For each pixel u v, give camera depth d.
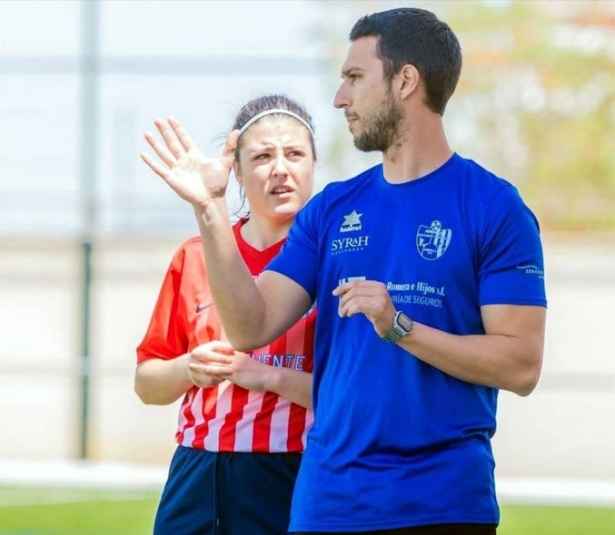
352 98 9.86
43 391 45.19
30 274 51.16
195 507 11.28
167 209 35.78
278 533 11.12
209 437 11.23
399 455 9.43
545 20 49.19
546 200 44.03
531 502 25.31
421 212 9.65
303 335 11.23
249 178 11.44
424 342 9.22
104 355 47.69
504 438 39.00
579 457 37.66
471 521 9.32
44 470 28.91
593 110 48.59
